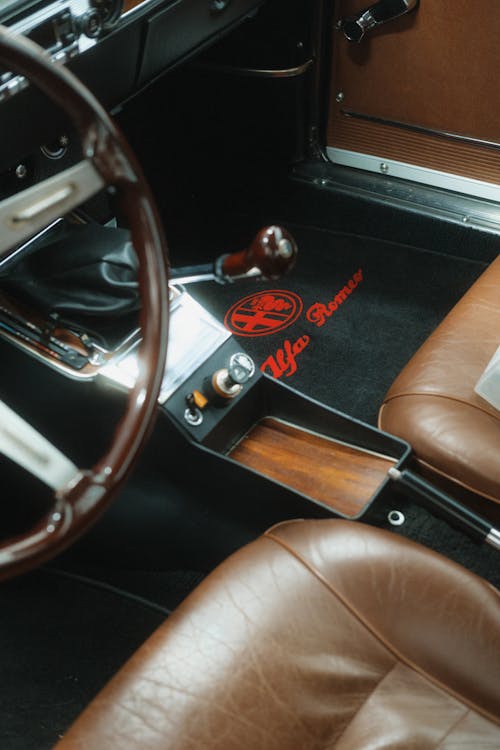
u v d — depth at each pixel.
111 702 1.06
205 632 1.10
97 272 1.50
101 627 1.70
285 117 2.27
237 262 1.02
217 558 1.70
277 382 1.59
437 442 1.40
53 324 1.54
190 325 1.59
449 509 1.38
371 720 1.08
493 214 2.19
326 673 1.09
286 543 1.19
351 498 1.48
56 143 1.84
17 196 0.87
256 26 2.11
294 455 1.60
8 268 1.60
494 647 1.10
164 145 2.41
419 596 1.14
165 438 1.56
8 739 1.55
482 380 1.42
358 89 2.13
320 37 2.08
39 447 0.90
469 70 1.91
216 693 1.05
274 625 1.10
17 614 1.72
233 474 1.52
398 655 1.11
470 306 1.59
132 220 0.95
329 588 1.14
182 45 1.79
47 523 0.88
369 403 2.07
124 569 1.78
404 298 2.29
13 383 1.61
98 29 1.45
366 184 2.32
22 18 1.33
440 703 1.08
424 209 2.26
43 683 1.63
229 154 2.43
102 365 1.51
